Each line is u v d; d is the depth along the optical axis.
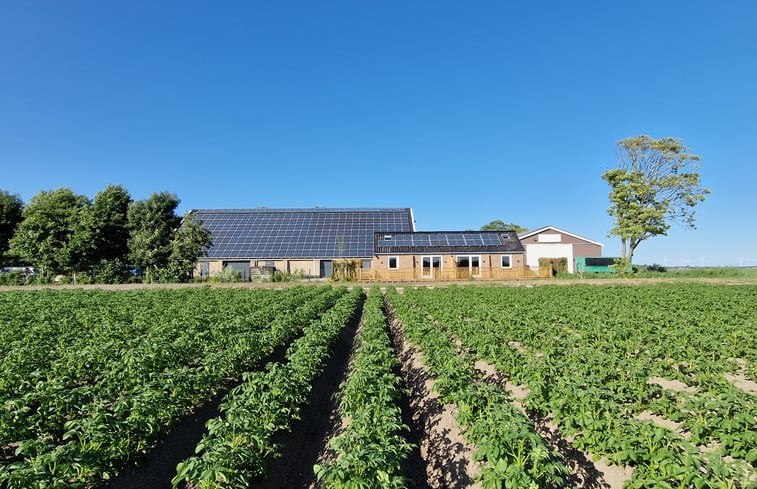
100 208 49.19
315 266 53.72
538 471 6.48
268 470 8.34
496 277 50.44
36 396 8.72
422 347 14.76
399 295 31.11
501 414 7.56
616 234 52.81
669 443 6.68
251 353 13.22
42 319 18.58
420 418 10.91
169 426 9.23
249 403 8.47
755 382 11.98
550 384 10.15
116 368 10.78
